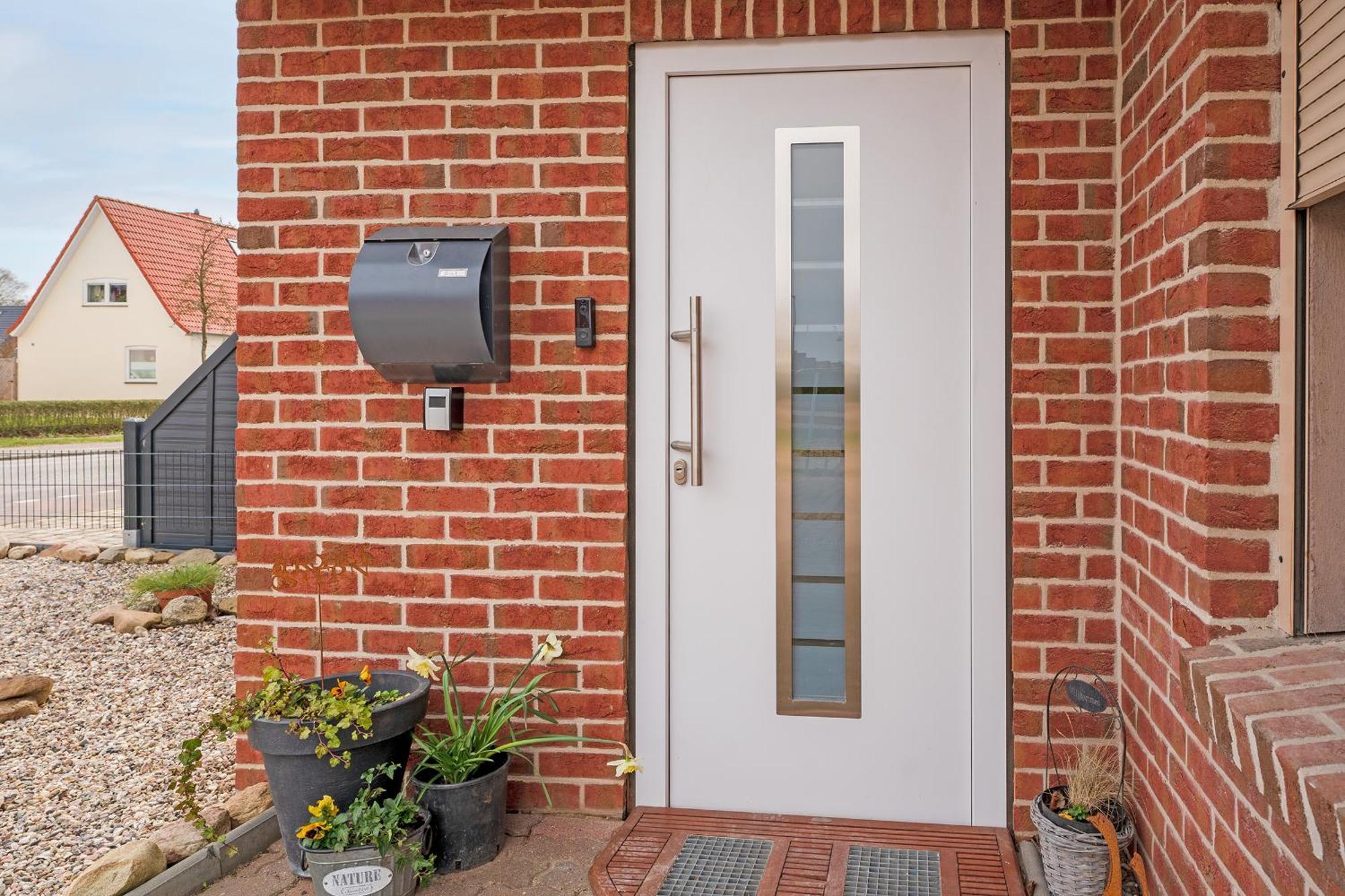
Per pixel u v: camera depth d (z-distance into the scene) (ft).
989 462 10.49
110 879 8.99
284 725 9.28
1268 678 6.61
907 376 10.69
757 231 10.85
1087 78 10.05
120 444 86.99
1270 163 7.23
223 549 27.91
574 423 10.91
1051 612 10.27
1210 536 7.36
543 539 11.00
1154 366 8.73
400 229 10.68
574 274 10.84
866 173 10.68
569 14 10.75
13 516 38.29
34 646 19.53
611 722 10.97
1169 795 8.41
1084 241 10.11
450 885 9.48
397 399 11.15
